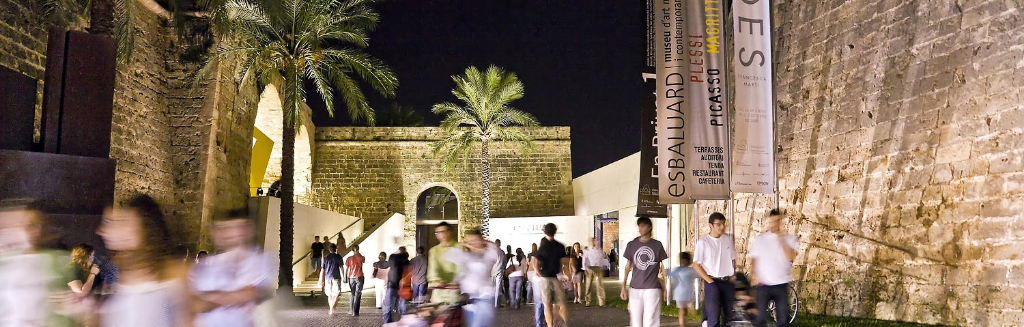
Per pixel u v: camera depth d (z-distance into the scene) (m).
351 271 17.28
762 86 13.16
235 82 23.00
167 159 21.02
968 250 11.81
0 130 11.73
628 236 31.52
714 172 12.79
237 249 5.44
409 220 40.50
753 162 13.02
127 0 16.70
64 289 5.18
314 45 21.73
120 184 18.66
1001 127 11.48
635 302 9.34
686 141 12.77
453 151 39.16
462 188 40.88
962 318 11.72
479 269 8.77
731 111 16.28
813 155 15.59
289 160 22.00
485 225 37.34
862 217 14.09
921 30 13.20
